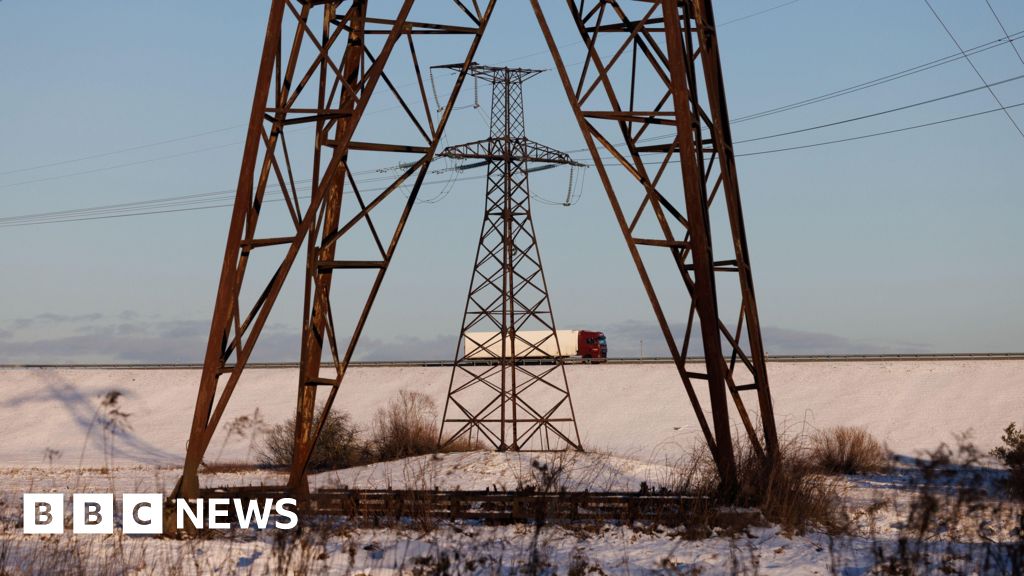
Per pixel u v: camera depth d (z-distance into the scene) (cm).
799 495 1544
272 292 1570
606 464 2914
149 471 4175
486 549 1198
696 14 1781
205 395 1542
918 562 1036
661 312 1673
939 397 6031
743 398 6359
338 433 4625
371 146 1756
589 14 1817
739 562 1178
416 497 1591
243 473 3781
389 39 1691
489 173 4647
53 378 7919
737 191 1806
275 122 1680
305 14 1722
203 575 1108
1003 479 1114
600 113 1738
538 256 4588
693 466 1778
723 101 1819
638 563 1195
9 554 1153
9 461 5666
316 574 1088
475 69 4631
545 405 6688
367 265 1752
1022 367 6294
